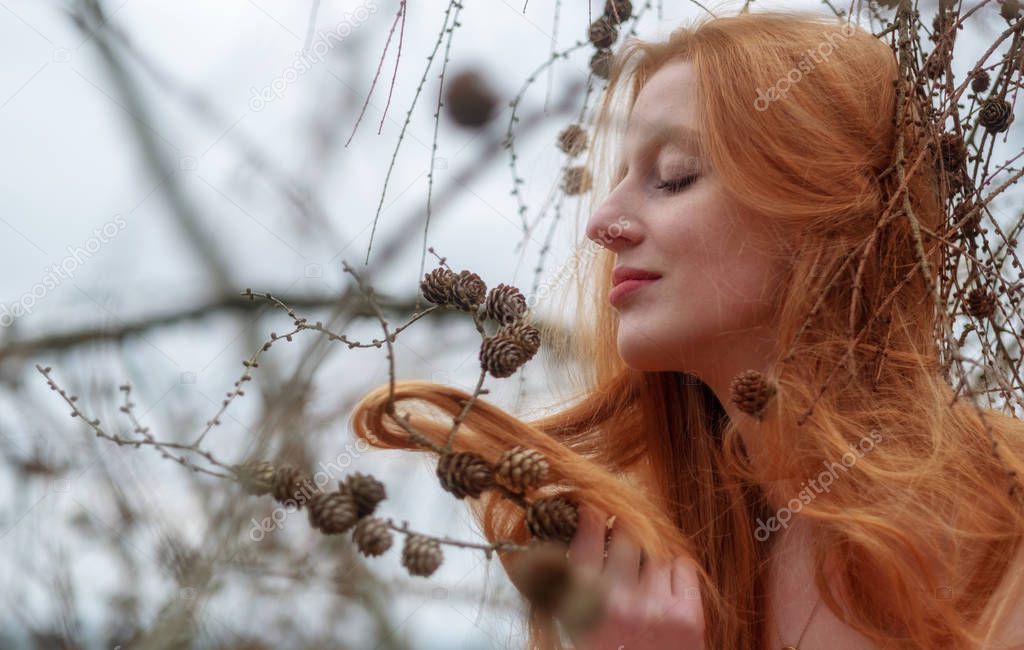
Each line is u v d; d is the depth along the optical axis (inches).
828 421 42.7
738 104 43.8
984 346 46.2
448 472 35.6
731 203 43.2
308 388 40.1
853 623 41.6
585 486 40.0
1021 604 38.5
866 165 45.0
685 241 42.9
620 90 49.8
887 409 43.6
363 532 30.3
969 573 40.8
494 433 40.9
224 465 30.8
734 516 48.5
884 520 40.4
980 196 45.8
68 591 36.3
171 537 34.2
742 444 48.3
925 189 46.5
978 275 46.7
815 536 44.6
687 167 44.0
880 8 51.0
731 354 44.2
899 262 46.1
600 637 37.7
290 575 40.6
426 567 30.4
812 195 43.4
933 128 44.7
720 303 42.9
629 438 53.5
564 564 28.8
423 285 38.9
